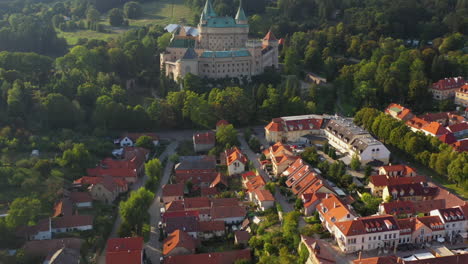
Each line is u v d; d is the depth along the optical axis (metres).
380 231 147.12
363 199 177.88
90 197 188.50
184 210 177.88
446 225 152.38
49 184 191.62
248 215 174.50
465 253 137.50
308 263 136.38
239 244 159.12
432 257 139.62
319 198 170.00
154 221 178.25
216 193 193.62
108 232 170.62
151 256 156.38
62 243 153.50
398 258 135.50
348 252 145.88
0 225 157.38
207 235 166.88
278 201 181.25
